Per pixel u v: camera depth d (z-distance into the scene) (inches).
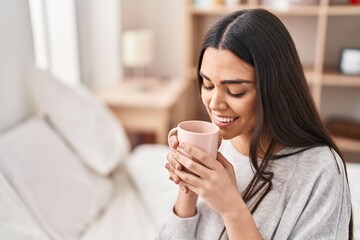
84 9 101.2
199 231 35.6
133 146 118.3
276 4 100.8
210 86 29.6
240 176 34.3
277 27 28.3
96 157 66.1
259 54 27.1
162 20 119.4
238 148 35.5
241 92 28.2
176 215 35.7
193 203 35.2
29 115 69.9
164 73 123.8
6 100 63.0
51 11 82.9
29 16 68.7
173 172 28.8
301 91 29.5
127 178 71.6
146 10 119.3
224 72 27.6
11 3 63.4
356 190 58.7
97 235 54.7
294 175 30.4
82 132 67.4
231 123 29.7
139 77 120.5
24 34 67.4
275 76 27.6
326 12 93.8
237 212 27.1
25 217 49.5
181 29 119.0
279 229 29.9
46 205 53.4
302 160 30.2
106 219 59.0
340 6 96.1
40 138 61.3
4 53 62.1
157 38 121.2
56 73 87.0
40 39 79.0
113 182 68.9
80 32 99.6
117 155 69.3
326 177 28.8
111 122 73.7
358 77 97.4
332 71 103.4
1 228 46.5
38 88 67.6
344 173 29.8
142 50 101.0
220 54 27.6
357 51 98.8
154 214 60.2
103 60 106.6
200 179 27.3
